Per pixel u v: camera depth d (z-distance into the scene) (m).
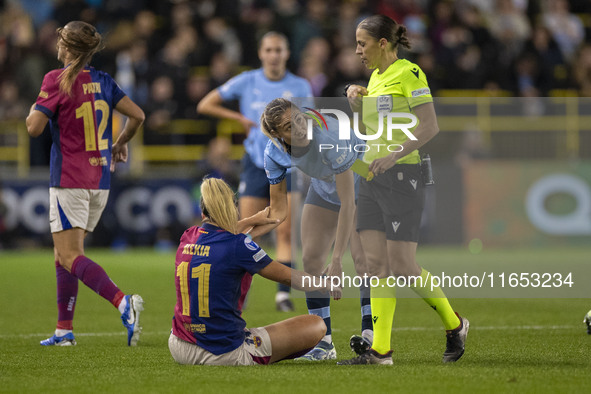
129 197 52.28
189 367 15.59
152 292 31.73
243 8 61.91
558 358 16.86
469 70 60.84
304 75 55.09
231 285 15.56
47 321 24.34
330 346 17.41
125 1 59.34
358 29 16.95
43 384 14.07
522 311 26.19
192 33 58.09
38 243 51.59
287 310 26.45
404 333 21.47
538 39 64.12
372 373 14.87
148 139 54.50
